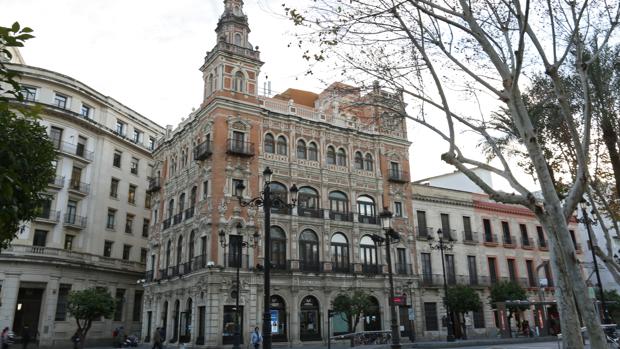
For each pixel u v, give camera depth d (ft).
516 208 158.51
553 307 149.69
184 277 112.68
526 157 57.06
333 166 124.88
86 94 150.71
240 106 115.34
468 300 119.85
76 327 133.80
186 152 128.88
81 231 143.84
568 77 50.75
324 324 109.91
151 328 128.77
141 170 173.27
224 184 108.68
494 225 151.84
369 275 119.14
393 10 35.40
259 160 114.83
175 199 130.11
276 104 123.34
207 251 104.78
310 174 120.98
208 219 106.22
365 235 124.16
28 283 125.39
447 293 113.80
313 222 116.57
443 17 34.63
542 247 159.33
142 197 171.73
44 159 34.88
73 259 136.15
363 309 103.30
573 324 33.55
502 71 33.86
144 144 177.99
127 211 163.32
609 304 124.36
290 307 106.93
